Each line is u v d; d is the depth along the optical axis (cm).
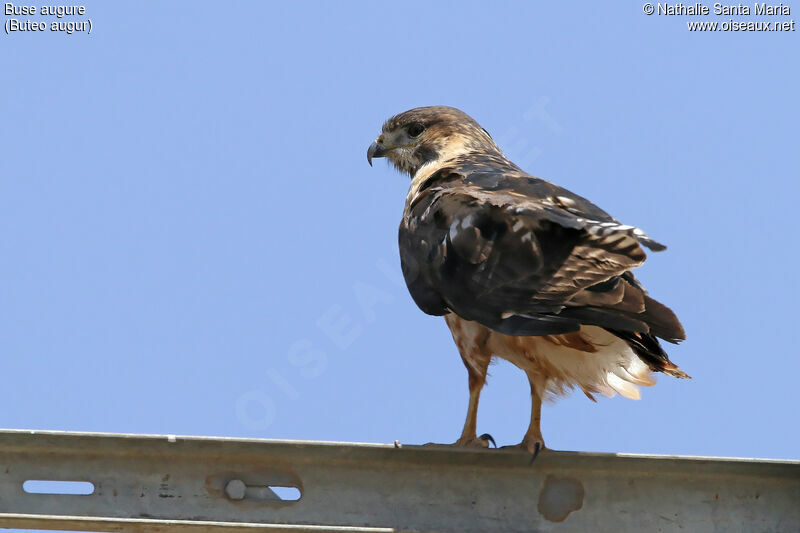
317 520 855
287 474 859
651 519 870
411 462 865
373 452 858
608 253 1019
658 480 875
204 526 836
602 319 984
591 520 870
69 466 844
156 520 837
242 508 851
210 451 848
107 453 847
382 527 855
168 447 845
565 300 1014
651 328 970
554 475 874
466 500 869
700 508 873
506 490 871
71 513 837
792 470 861
